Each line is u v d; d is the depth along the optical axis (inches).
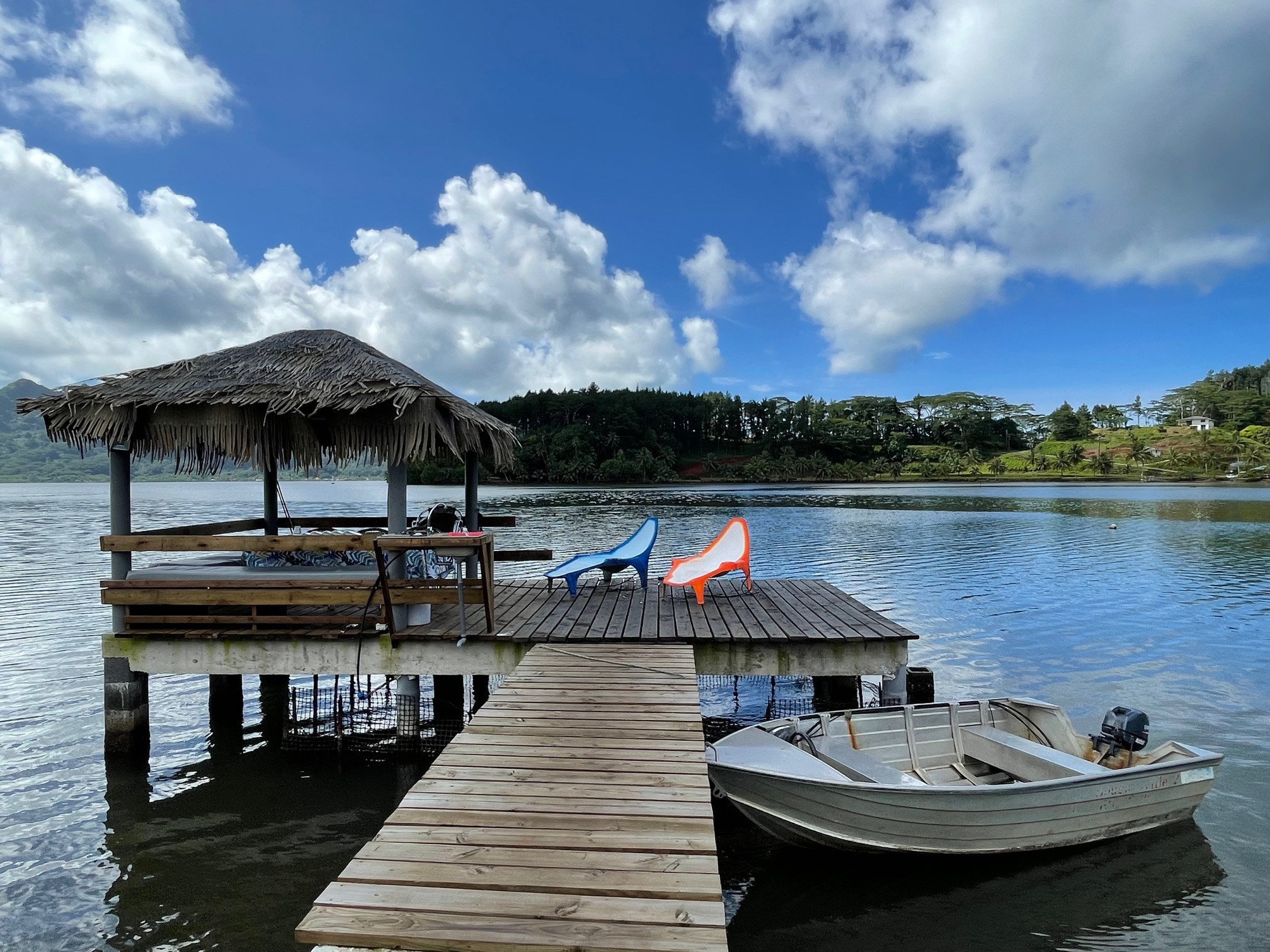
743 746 225.0
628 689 215.8
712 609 327.0
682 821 128.7
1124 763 247.6
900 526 1428.4
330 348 295.4
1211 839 235.6
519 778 149.0
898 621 575.2
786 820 211.3
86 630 525.7
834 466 5167.3
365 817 247.1
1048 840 222.1
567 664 243.3
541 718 189.8
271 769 287.1
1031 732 268.1
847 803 203.8
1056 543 1123.9
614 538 1107.3
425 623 287.4
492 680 433.1
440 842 120.0
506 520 416.8
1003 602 652.7
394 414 267.1
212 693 351.6
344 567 286.7
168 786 270.4
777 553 985.5
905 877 213.9
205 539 265.4
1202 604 645.9
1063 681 419.2
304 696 382.0
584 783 146.6
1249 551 1016.9
